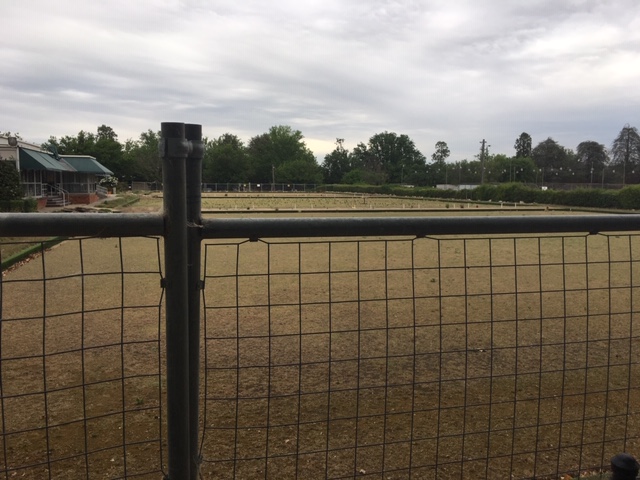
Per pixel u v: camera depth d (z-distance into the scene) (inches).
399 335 257.9
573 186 3491.6
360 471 121.6
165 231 66.7
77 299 341.7
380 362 216.5
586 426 148.7
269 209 1501.0
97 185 2231.8
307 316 295.6
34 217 63.0
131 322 282.5
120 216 65.2
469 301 335.9
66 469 125.1
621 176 3654.0
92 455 132.7
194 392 72.7
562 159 4315.9
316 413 161.9
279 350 234.4
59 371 204.7
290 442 139.9
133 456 132.3
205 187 4050.2
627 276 434.6
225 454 132.9
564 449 132.6
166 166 66.1
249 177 4360.2
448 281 408.5
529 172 4045.3
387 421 154.3
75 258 552.1
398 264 508.4
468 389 184.4
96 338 252.4
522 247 634.8
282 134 4702.3
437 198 2866.6
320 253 581.6
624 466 83.5
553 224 83.5
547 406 166.1
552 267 482.9
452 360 219.8
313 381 193.3
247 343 245.3
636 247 647.8
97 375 200.5
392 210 1558.8
